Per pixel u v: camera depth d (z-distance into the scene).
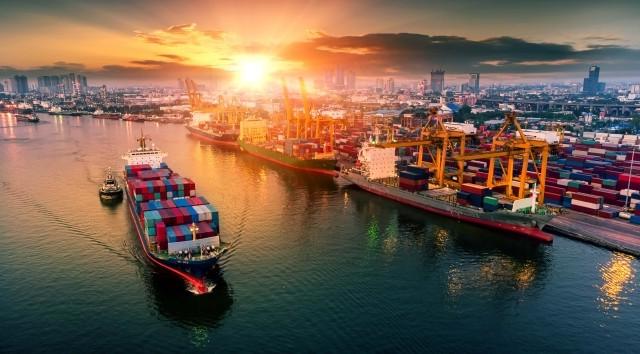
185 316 54.75
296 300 58.94
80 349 48.09
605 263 70.81
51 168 143.88
